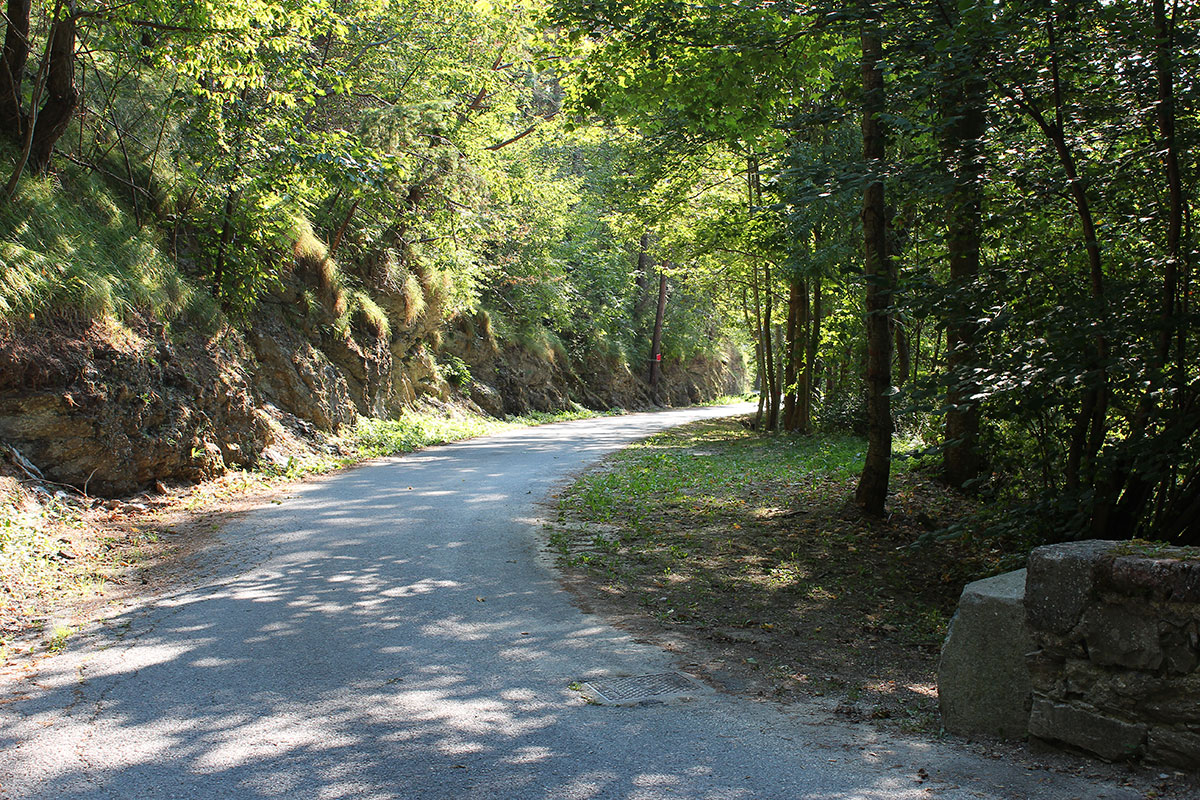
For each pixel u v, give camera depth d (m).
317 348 20.19
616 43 11.90
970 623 4.50
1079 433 6.99
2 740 4.39
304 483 14.55
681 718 4.75
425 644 6.16
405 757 4.17
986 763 4.03
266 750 4.26
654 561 9.33
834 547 10.20
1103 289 6.83
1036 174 7.17
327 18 15.78
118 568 8.48
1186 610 3.68
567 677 5.49
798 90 12.24
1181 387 6.29
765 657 6.24
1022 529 7.30
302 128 16.12
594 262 46.00
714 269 29.56
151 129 16.23
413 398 25.88
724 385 68.31
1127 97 6.77
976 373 6.96
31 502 9.70
